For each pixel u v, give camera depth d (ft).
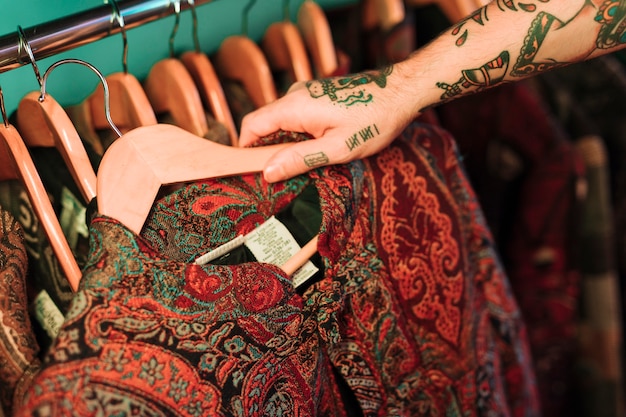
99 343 1.83
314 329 2.25
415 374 2.54
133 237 1.94
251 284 2.08
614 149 3.87
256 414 2.09
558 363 3.98
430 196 2.53
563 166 3.52
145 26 2.99
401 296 2.47
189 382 1.95
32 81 2.77
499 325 2.86
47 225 2.06
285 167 2.23
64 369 1.76
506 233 3.87
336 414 2.51
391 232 2.44
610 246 3.82
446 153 2.62
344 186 2.29
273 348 2.13
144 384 1.88
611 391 3.99
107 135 2.49
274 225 2.28
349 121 2.28
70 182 2.41
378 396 2.44
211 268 2.02
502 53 2.29
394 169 2.46
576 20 2.23
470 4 3.13
